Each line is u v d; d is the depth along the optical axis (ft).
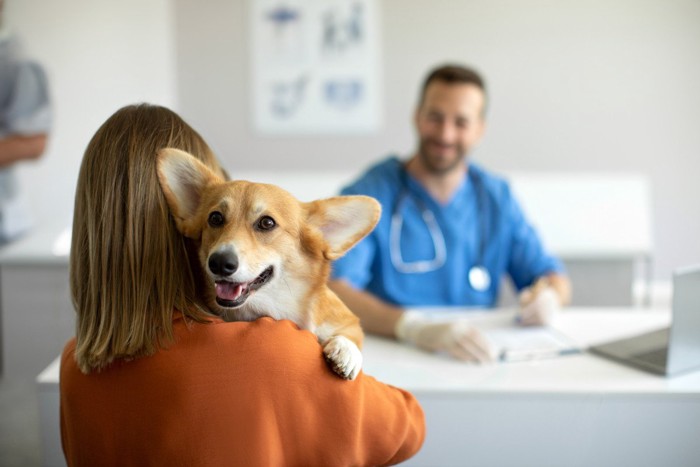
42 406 4.01
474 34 11.44
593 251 9.19
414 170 6.66
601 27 11.25
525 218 6.89
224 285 2.74
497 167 11.76
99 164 2.68
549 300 5.57
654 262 11.75
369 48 11.57
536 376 4.28
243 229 2.78
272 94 11.77
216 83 11.76
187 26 11.57
